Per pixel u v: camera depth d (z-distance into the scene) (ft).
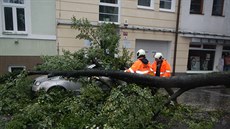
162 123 12.35
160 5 39.70
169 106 13.84
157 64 19.80
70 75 14.85
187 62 42.86
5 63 31.04
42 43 32.37
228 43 45.55
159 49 41.09
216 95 30.78
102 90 14.83
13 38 30.96
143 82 12.93
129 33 37.29
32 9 31.37
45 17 32.09
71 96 15.05
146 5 38.75
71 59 15.70
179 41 41.16
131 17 37.22
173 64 41.34
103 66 16.20
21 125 11.34
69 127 11.26
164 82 12.10
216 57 45.85
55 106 13.08
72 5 33.01
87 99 13.57
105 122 10.88
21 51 31.55
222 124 12.84
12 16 31.12
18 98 14.74
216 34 43.37
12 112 13.33
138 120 10.75
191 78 11.19
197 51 44.29
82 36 17.99
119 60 16.98
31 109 12.08
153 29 38.93
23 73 15.46
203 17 42.04
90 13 34.27
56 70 15.25
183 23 40.83
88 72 14.37
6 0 30.48
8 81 16.12
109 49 17.16
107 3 35.83
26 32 31.58
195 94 30.78
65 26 32.96
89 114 12.02
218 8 43.93
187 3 40.52
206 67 45.50
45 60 16.07
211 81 10.62
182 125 12.27
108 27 17.75
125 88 12.09
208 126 11.92
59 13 32.48
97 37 17.88
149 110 11.44
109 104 11.56
